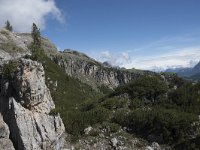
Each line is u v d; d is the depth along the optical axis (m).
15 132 64.31
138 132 81.69
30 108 66.69
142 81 100.75
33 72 66.94
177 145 75.25
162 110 85.56
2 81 67.38
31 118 65.94
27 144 63.50
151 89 96.31
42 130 66.44
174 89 97.88
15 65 67.00
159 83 98.81
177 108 88.50
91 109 95.88
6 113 65.69
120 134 80.06
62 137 73.06
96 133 79.44
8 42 79.62
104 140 78.00
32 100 66.50
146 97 95.88
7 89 66.62
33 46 74.38
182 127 77.81
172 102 91.56
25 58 70.44
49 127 68.19
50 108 70.94
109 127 81.62
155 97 95.44
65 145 73.56
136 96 97.00
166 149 75.38
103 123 84.06
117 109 92.75
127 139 78.56
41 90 68.19
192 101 89.62
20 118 64.06
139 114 84.62
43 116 68.06
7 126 64.06
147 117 83.06
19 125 63.44
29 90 65.75
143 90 97.00
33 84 66.25
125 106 93.81
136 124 83.12
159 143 77.69
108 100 97.06
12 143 63.84
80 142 76.12
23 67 65.62
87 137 78.06
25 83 65.38
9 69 66.69
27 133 64.19
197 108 87.00
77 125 80.50
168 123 79.19
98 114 86.94
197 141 73.81
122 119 85.25
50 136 67.50
